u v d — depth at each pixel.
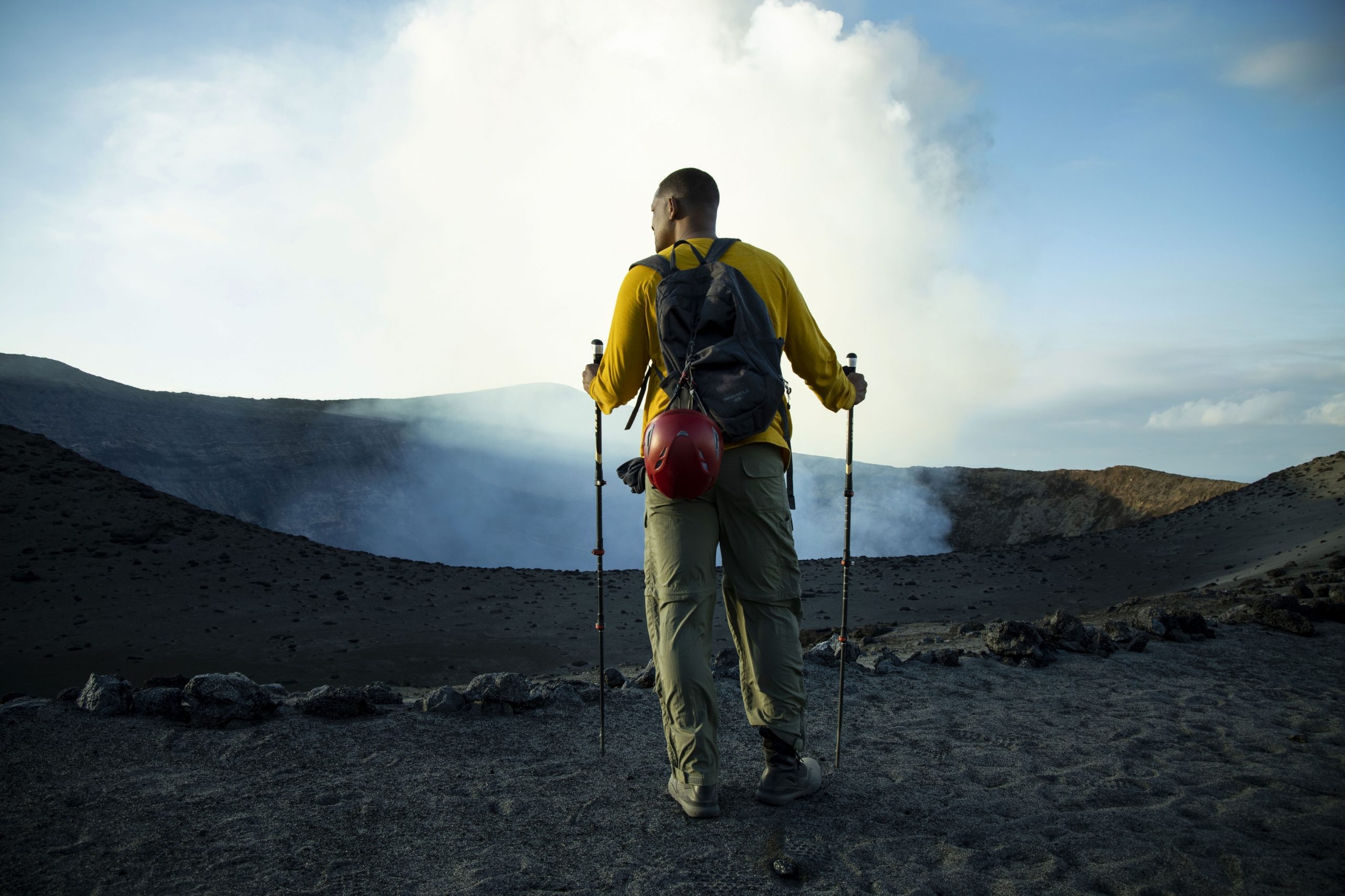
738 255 2.51
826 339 2.68
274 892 2.07
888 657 5.02
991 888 2.13
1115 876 2.20
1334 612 6.35
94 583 13.62
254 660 10.90
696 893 2.08
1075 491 57.19
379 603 14.44
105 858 2.23
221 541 16.62
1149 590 15.69
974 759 3.23
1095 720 3.86
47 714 3.35
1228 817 2.63
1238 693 4.39
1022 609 14.80
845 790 2.83
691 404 2.37
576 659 11.91
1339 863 2.29
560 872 2.21
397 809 2.63
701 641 2.50
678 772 2.59
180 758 3.03
